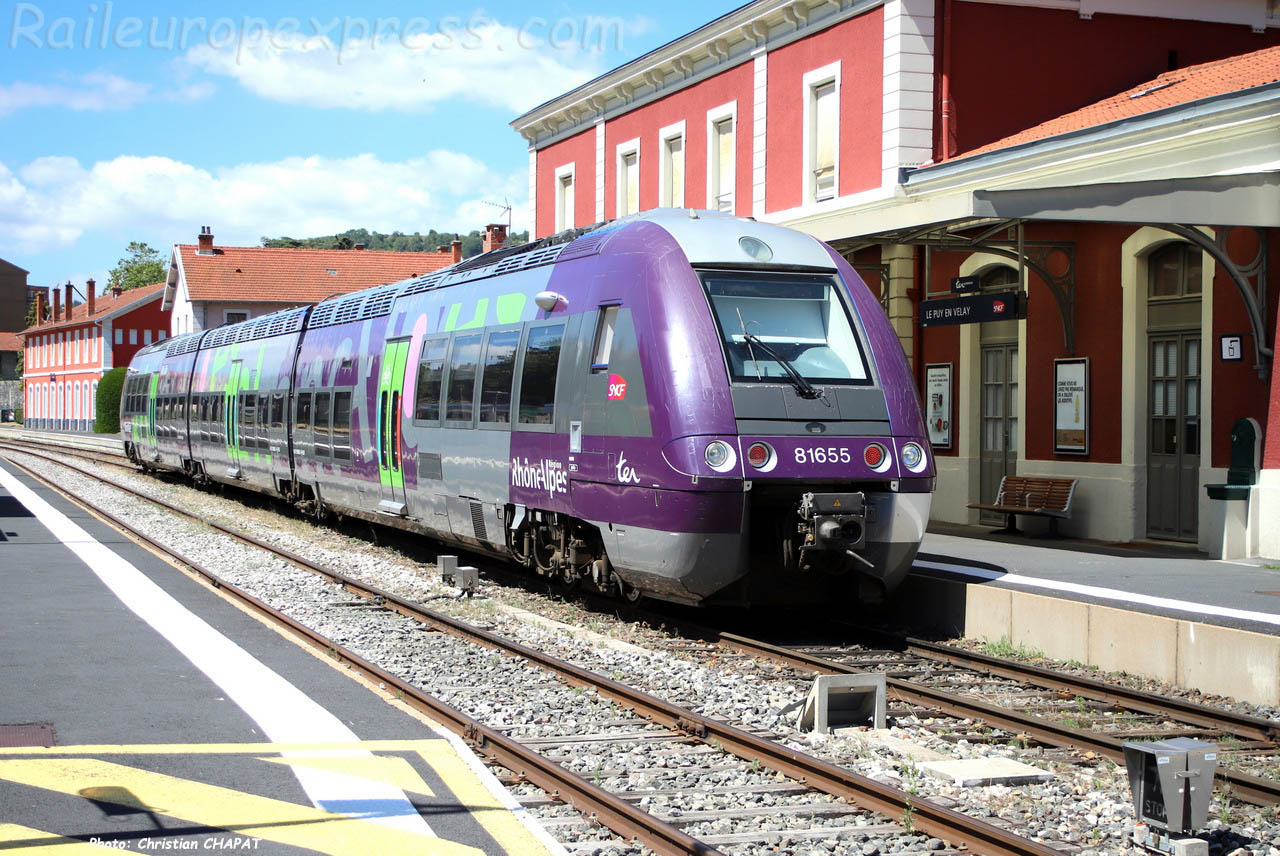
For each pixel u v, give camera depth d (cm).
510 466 1294
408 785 636
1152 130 1455
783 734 772
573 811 609
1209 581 1203
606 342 1132
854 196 1944
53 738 724
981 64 1888
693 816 601
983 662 980
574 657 1016
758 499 1041
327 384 1930
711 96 2366
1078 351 1686
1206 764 561
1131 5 1953
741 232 1133
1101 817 612
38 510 2478
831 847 562
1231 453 1427
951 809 607
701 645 1075
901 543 1071
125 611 1207
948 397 1922
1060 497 1672
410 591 1381
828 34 2027
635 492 1066
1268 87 1314
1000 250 1667
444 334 1501
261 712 790
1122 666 959
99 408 7231
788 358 1066
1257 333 1419
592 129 2817
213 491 2983
